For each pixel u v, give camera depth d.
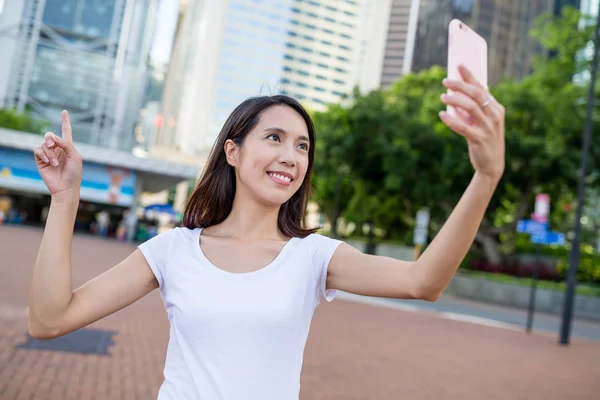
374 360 8.34
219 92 140.38
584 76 24.89
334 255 1.75
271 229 1.87
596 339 15.36
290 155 1.79
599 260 29.05
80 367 6.11
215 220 1.95
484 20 87.62
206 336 1.63
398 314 15.66
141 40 81.75
